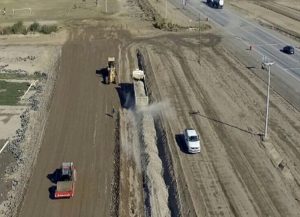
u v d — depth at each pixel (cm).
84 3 11712
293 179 4466
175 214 4050
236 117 5672
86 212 4084
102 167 4741
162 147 5109
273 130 5356
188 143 4878
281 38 8938
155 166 4731
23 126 5572
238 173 4550
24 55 8031
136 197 4300
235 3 11931
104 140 5253
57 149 5075
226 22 10050
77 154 4975
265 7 11519
